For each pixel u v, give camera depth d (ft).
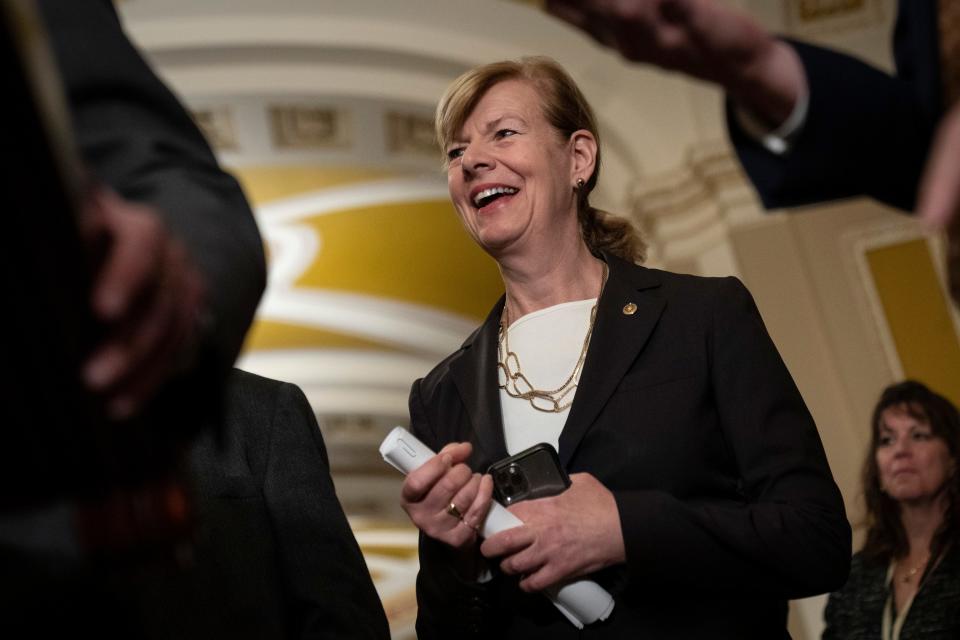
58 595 3.04
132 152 3.64
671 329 7.84
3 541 3.03
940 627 12.51
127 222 2.87
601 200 31.01
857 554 14.03
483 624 7.47
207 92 32.30
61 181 2.59
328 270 43.01
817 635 22.95
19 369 2.73
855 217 29.01
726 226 29.43
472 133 8.81
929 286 28.43
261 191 37.99
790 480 7.30
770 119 5.16
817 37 28.45
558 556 6.89
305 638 7.66
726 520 6.98
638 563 6.89
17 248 2.60
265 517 7.90
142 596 6.88
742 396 7.54
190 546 3.19
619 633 7.14
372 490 54.60
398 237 41.09
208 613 7.25
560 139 8.80
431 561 7.58
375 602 8.00
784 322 28.76
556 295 8.51
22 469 2.85
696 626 7.16
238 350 3.50
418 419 8.47
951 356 28.09
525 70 9.01
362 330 45.65
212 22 30.96
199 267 3.42
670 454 7.42
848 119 5.04
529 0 30.66
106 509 3.00
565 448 7.50
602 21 4.45
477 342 8.55
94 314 2.81
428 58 31.42
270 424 8.30
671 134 30.27
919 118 5.01
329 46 31.55
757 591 7.09
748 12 28.35
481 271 43.21
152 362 2.95
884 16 28.27
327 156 34.96
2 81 2.42
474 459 7.82
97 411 2.87
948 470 13.88
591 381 7.69
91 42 3.74
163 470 3.08
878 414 14.62
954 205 3.57
